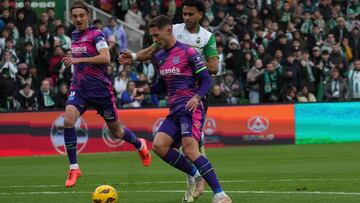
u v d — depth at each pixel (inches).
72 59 1234.6
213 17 2906.0
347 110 2635.3
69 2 3085.6
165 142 1051.3
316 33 2918.3
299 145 2500.0
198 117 1047.6
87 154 2285.9
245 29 2871.6
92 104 1288.1
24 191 1343.5
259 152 2233.0
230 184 1389.0
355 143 2549.2
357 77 2726.4
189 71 1045.2
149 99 2549.2
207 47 1205.7
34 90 2484.0
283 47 2751.0
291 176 1524.4
